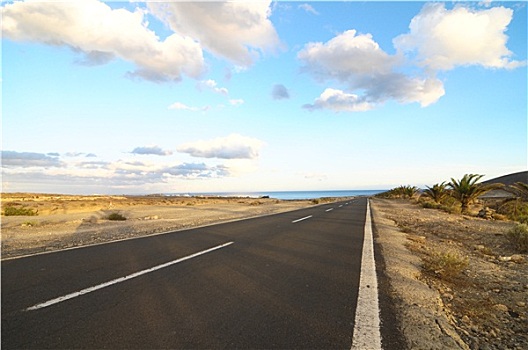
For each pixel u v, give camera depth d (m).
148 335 2.96
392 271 5.43
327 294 4.19
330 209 24.92
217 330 3.08
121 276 4.95
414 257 6.72
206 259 6.24
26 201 35.88
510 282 5.06
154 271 5.28
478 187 22.80
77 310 3.55
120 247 7.58
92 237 9.43
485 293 4.52
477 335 3.16
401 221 15.26
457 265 5.49
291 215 18.34
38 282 4.61
